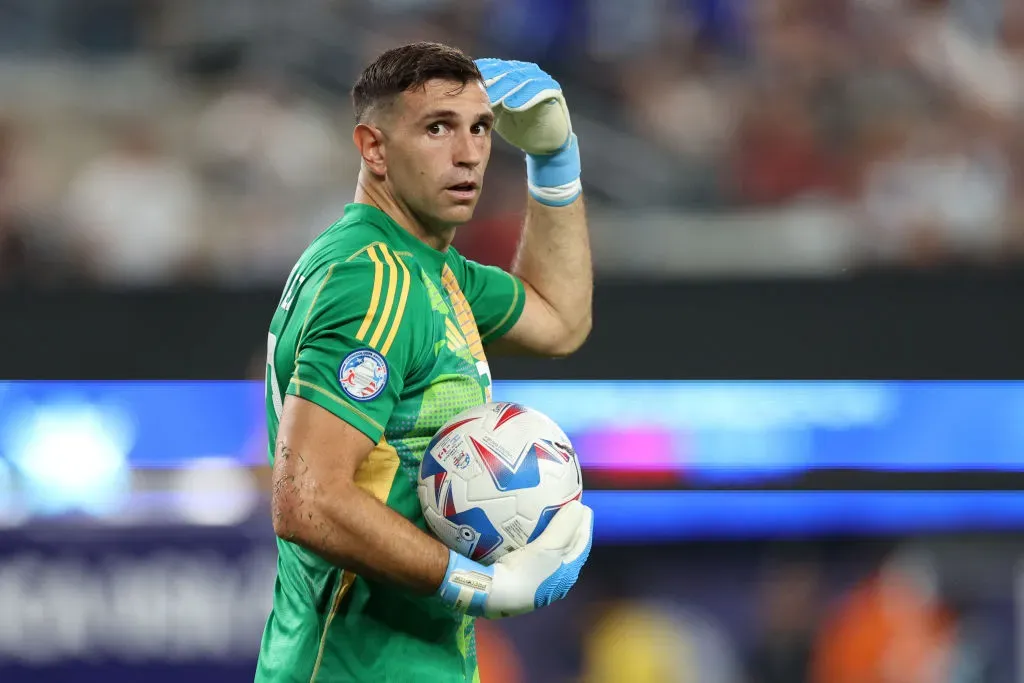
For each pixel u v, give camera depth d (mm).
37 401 20219
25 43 30031
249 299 20734
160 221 27438
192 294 20719
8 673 19188
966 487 20297
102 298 20609
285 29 30281
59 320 20578
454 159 9461
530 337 11781
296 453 8398
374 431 8602
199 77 29875
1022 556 20578
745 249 25859
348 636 9273
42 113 28969
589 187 28516
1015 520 20469
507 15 30641
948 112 29484
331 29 30391
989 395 20359
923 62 29969
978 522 20531
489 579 8789
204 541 19594
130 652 19281
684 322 20750
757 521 20484
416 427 9320
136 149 28625
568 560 9055
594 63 30234
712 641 21328
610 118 29500
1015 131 29156
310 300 8906
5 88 29172
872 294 20688
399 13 30641
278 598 9961
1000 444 20312
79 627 19297
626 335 20781
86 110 29109
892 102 29531
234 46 30125
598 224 26219
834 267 24484
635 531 20469
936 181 28344
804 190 28469
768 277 20938
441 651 9492
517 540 9070
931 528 20562
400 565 8523
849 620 21125
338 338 8617
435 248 10008
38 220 27219
